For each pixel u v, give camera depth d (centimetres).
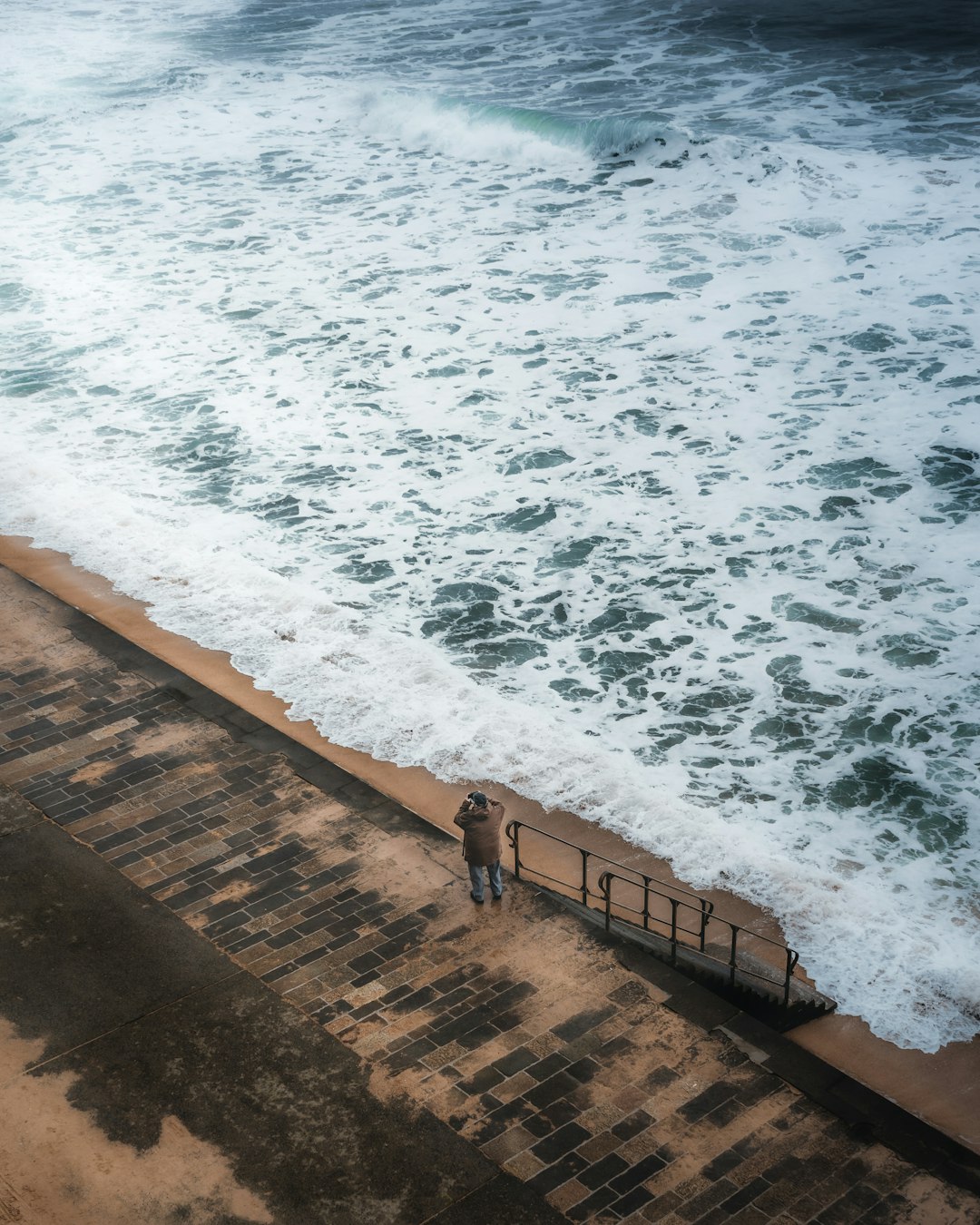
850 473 1825
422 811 1191
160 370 2270
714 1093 813
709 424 1981
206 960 948
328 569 1684
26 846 1095
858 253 2503
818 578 1608
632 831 1175
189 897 1023
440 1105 809
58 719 1292
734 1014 880
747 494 1797
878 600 1558
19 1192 751
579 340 2278
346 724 1321
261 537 1759
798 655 1473
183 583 1594
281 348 2336
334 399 2136
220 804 1148
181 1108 812
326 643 1462
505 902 1009
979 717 1354
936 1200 735
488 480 1878
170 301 2566
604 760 1270
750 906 1086
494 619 1571
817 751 1323
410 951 956
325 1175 759
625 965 934
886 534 1683
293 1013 891
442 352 2277
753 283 2433
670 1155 768
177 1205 740
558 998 902
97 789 1174
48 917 1002
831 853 1184
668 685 1439
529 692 1438
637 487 1833
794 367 2125
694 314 2336
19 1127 801
